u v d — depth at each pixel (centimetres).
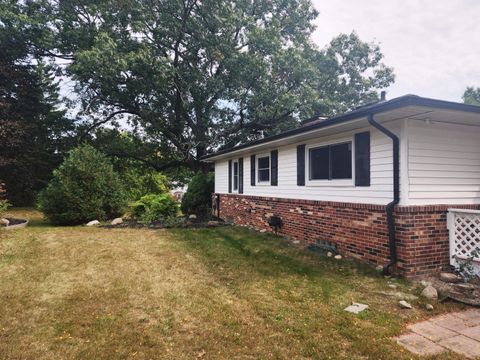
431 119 523
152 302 407
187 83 1656
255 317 364
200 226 1071
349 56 1955
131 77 1594
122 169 2033
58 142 1844
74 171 1098
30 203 1695
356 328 334
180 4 1593
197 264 594
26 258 600
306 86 1659
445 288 452
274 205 916
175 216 1264
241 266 582
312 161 754
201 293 442
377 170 563
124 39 1541
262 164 1009
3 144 1458
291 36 1941
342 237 648
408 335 322
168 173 2484
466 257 498
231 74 1706
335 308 389
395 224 519
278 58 1627
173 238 838
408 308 387
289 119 1822
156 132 1925
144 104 1775
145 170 2180
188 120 1859
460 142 563
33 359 274
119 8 1490
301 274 533
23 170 1614
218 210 1349
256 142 874
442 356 279
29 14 1515
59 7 1517
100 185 1121
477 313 376
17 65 1612
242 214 1118
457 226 515
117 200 1167
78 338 312
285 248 723
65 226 1046
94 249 688
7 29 1473
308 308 389
